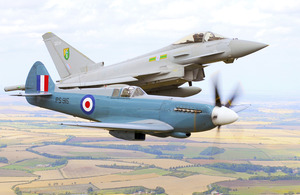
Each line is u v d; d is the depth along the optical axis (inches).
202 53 924.0
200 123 642.8
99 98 756.0
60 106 821.9
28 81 860.0
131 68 994.1
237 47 897.5
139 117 701.3
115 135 706.8
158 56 974.4
